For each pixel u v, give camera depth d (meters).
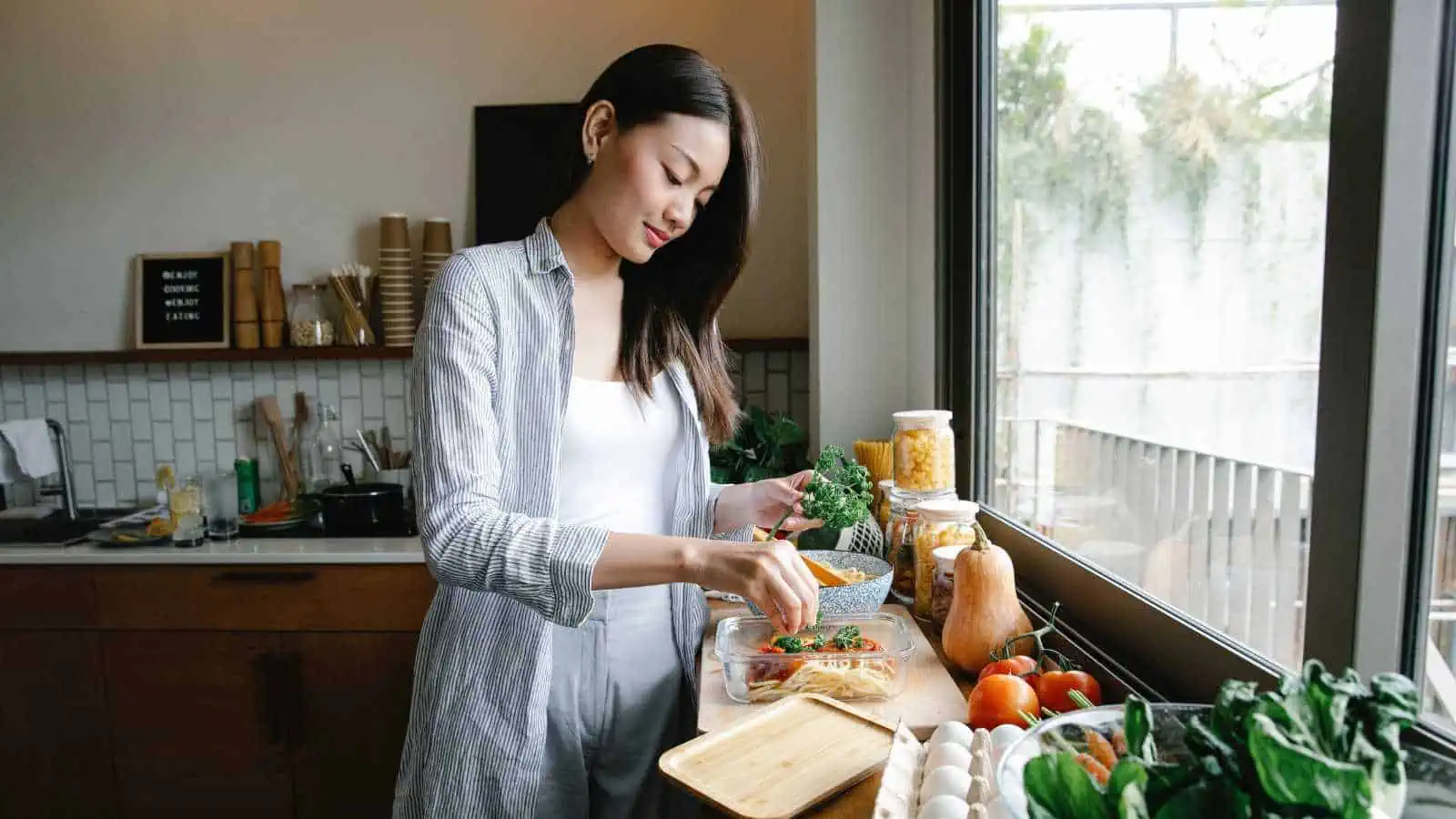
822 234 2.25
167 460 2.93
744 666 1.22
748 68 2.78
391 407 2.89
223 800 2.47
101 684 2.46
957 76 1.89
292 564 2.40
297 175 2.87
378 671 2.42
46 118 2.89
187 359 2.79
